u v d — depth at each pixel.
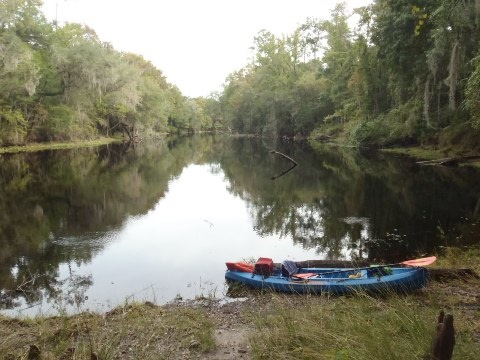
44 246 11.89
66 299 8.27
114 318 6.82
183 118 98.25
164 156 41.66
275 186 22.50
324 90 56.84
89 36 54.09
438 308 6.39
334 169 28.19
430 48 24.06
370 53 39.47
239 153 45.28
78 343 5.71
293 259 10.78
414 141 35.81
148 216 15.80
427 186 19.86
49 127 43.69
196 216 15.86
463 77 25.81
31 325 6.56
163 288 8.80
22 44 35.94
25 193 20.20
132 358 5.39
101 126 58.88
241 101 80.81
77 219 15.20
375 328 5.16
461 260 9.34
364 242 11.89
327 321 5.82
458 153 27.11
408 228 13.07
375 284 7.50
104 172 28.28
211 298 8.09
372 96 41.16
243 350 5.56
